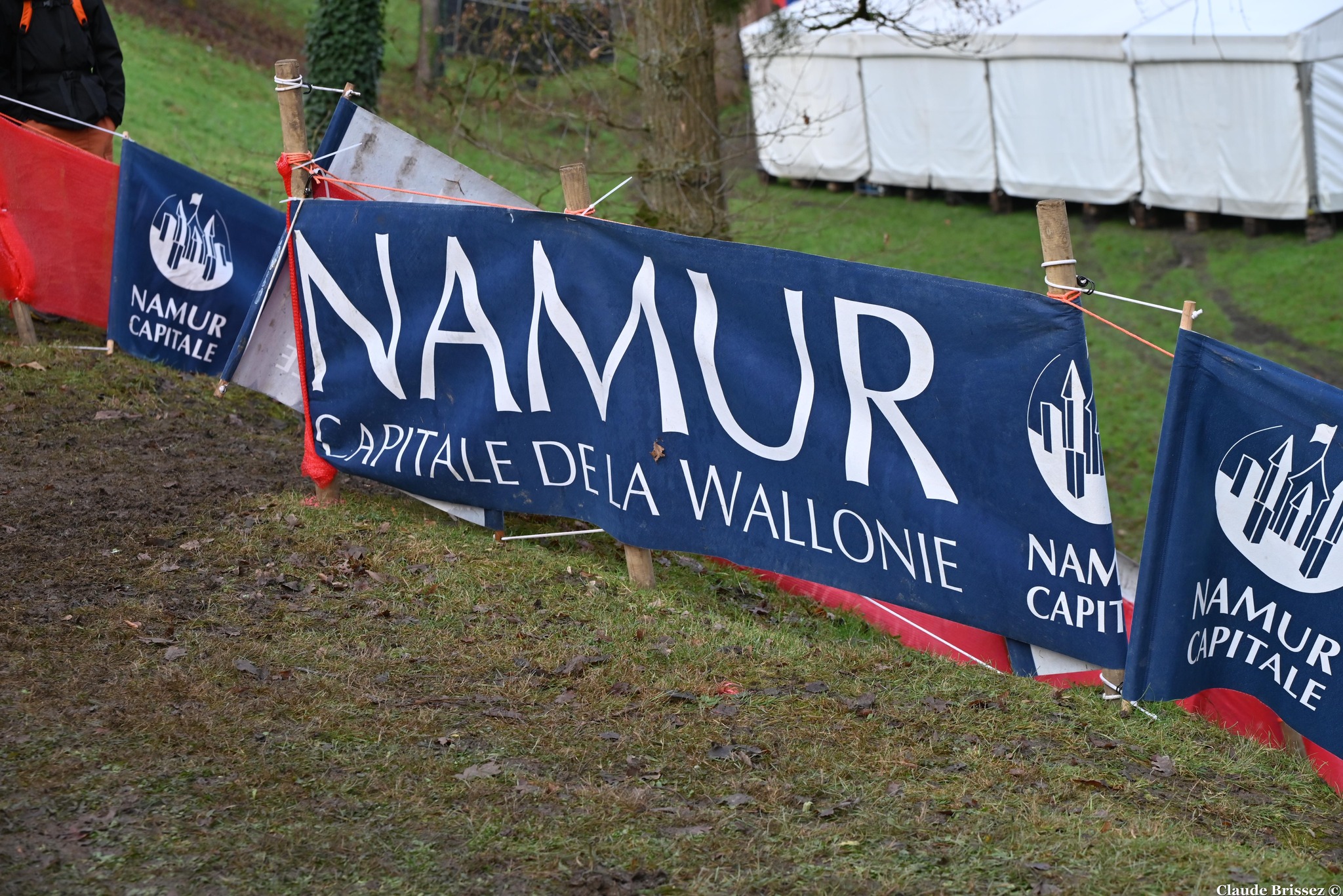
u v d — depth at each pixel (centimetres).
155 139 1875
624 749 413
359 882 327
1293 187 2012
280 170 609
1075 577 482
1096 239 2247
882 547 518
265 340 661
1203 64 2056
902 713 459
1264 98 2000
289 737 400
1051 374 470
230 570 528
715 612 569
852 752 422
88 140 859
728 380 535
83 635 455
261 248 820
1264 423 439
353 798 368
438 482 607
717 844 355
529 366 577
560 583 562
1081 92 2255
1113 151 2252
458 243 577
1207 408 445
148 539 548
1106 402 1691
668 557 673
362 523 602
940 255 2241
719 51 1366
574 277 559
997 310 473
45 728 388
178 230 794
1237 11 2056
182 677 431
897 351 496
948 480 500
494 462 595
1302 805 427
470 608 520
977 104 2409
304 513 605
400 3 3098
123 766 372
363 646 473
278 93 602
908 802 388
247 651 458
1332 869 369
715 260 525
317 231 601
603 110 1300
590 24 1327
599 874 335
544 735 418
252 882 324
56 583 497
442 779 382
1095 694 501
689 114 1260
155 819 347
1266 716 518
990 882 339
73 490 601
